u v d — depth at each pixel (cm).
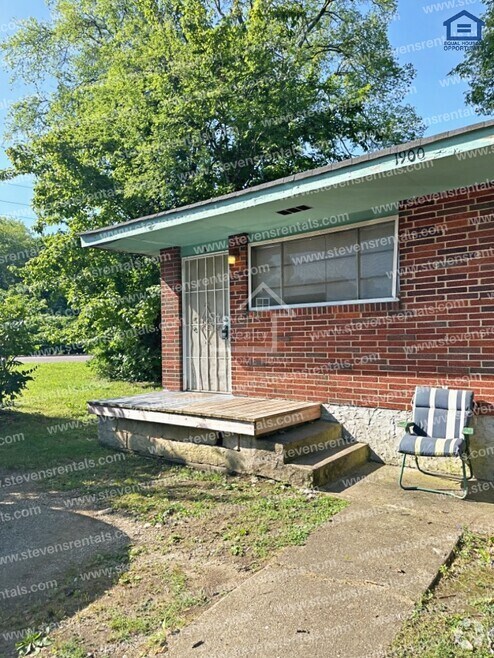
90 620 262
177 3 1338
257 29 1270
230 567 314
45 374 1562
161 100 1276
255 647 228
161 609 269
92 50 1708
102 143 1323
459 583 282
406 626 240
